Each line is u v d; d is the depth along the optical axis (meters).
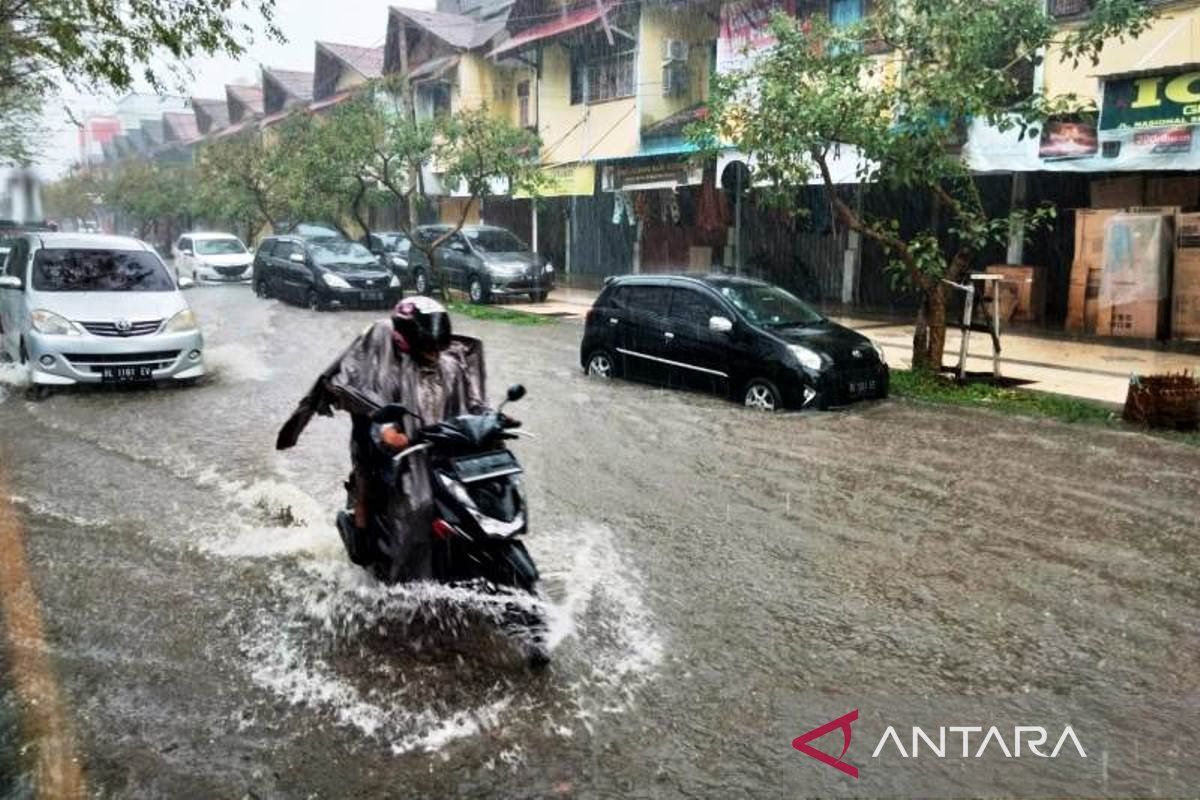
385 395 4.79
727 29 20.19
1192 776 3.54
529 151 23.77
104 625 4.73
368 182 26.23
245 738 3.74
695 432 9.13
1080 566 5.65
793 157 11.43
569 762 3.61
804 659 4.46
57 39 9.47
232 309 20.73
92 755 3.59
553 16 25.98
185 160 54.38
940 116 11.00
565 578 5.43
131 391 10.92
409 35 32.88
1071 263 16.77
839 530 6.30
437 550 4.69
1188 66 12.30
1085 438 8.97
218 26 9.35
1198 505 6.84
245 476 7.46
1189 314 14.07
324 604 5.03
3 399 10.35
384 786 3.44
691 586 5.32
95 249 11.87
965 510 6.74
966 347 11.53
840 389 10.17
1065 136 13.68
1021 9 10.96
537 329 17.33
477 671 4.32
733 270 21.91
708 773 3.55
